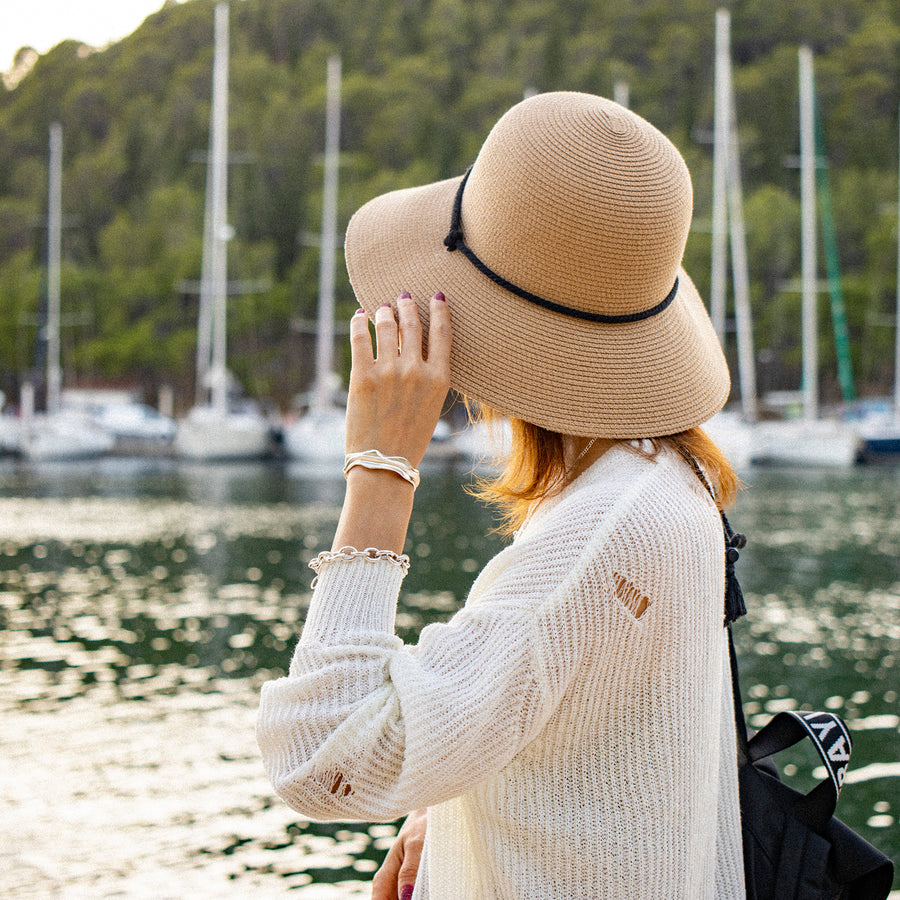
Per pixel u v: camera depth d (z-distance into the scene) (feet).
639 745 3.49
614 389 3.83
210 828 15.65
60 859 14.42
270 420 181.16
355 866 14.46
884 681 24.47
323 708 3.31
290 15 326.65
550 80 276.21
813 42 281.13
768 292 213.05
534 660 3.32
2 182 298.35
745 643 29.04
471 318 3.89
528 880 3.54
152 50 321.52
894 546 51.01
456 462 130.41
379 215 4.36
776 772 4.67
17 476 105.91
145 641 29.19
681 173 3.89
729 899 4.07
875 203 226.58
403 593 37.19
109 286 245.04
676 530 3.54
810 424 125.59
